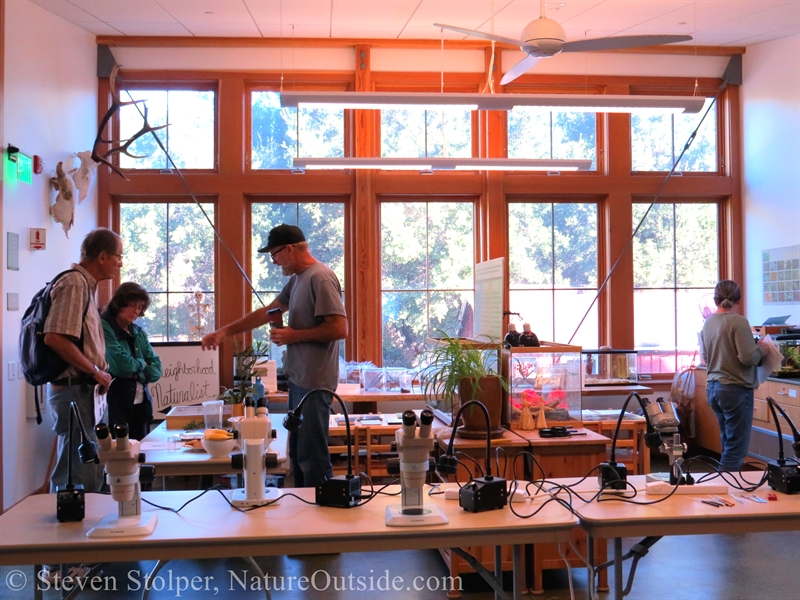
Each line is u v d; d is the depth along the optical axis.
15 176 4.73
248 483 2.25
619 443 4.55
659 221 6.87
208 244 6.44
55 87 5.41
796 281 6.13
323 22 5.87
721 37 6.34
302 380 3.44
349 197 6.54
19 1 4.87
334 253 6.58
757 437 5.76
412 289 6.63
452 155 6.60
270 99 6.48
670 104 4.43
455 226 6.66
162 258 6.41
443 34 6.23
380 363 6.52
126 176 6.26
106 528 1.94
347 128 6.52
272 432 2.53
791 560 3.71
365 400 5.32
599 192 6.65
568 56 6.59
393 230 6.61
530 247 6.75
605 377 6.15
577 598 3.23
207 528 2.00
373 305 6.45
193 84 6.38
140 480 2.07
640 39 3.69
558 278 6.77
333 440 4.61
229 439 2.95
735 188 6.81
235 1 5.34
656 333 6.86
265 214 6.54
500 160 5.68
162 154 6.35
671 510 2.16
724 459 4.82
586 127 6.75
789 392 5.34
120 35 6.16
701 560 3.72
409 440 2.10
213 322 6.41
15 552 1.88
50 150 5.31
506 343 3.64
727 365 4.76
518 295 6.74
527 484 2.53
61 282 3.18
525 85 6.59
